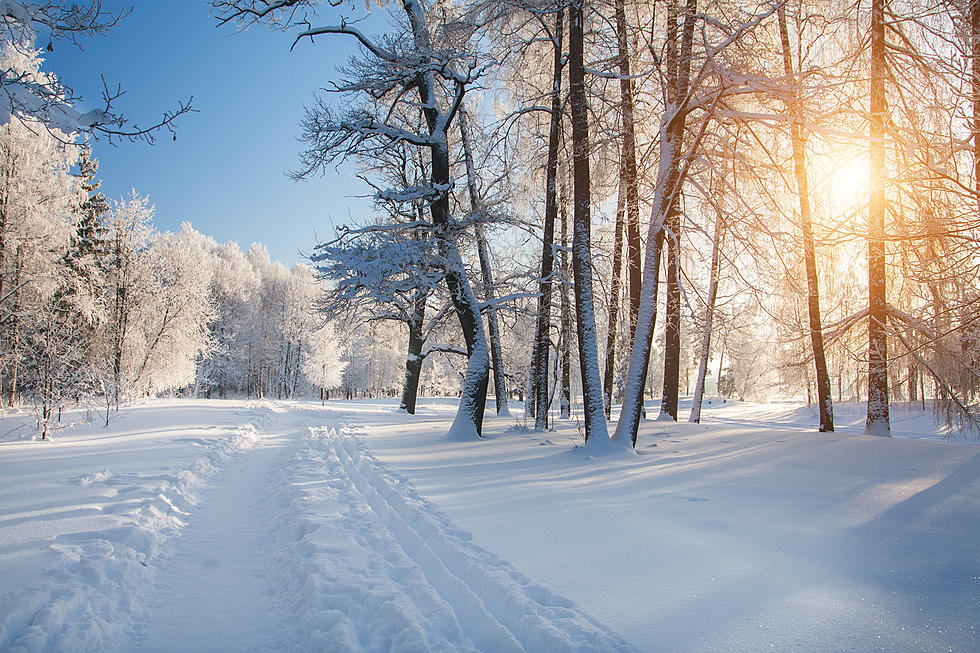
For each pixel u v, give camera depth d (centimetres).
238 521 672
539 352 1789
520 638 349
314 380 4775
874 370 1459
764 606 393
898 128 927
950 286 1039
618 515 652
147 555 521
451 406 4397
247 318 6288
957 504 696
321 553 506
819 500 731
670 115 1200
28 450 1065
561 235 2145
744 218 1130
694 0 1161
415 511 652
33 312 1956
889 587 430
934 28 1233
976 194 802
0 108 486
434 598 399
